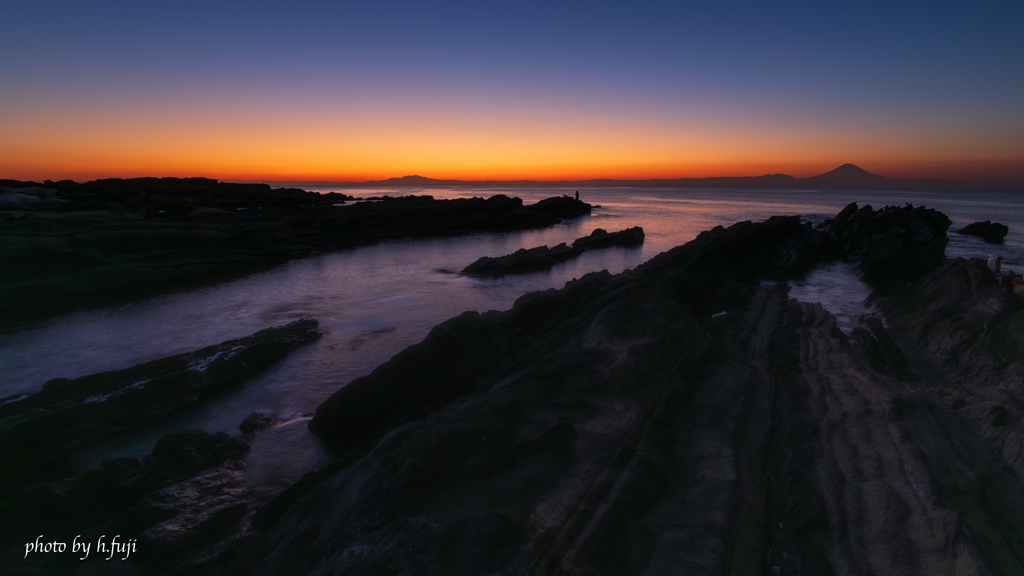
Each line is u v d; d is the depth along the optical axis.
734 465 5.75
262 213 37.88
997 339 9.42
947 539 4.38
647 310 10.25
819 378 8.52
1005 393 7.54
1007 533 4.65
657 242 40.25
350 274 25.80
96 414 9.02
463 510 4.88
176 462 7.68
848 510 5.15
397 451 5.79
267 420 9.53
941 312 12.13
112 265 21.73
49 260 20.91
